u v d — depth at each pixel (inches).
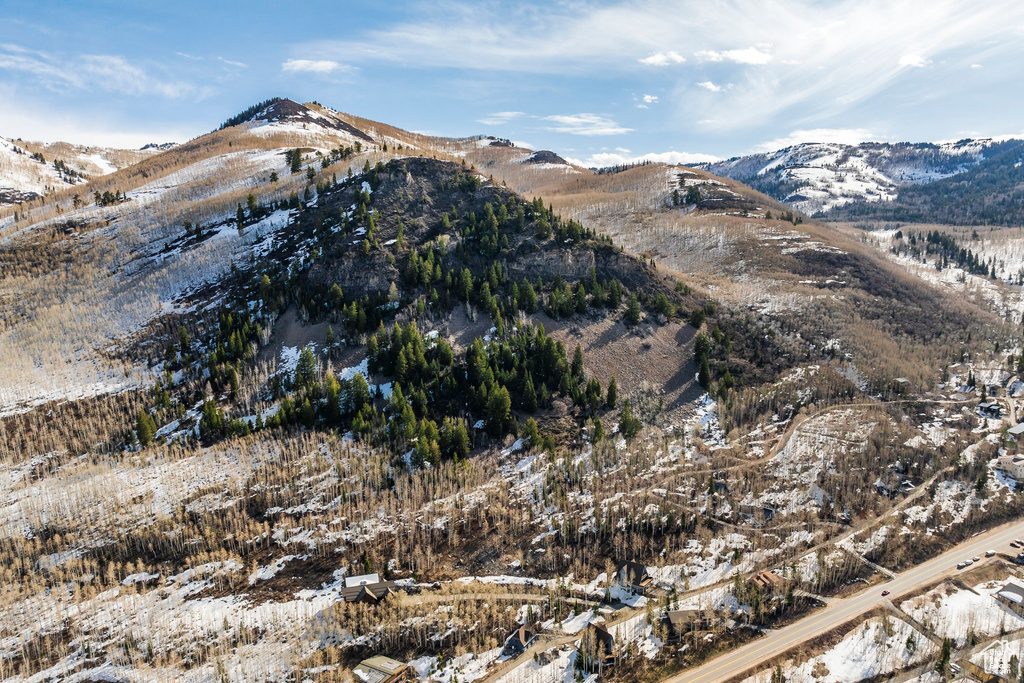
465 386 6107.3
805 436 6107.3
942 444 6200.8
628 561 4660.4
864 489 5506.9
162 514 4845.0
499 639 4035.4
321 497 5078.7
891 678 3732.8
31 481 5231.3
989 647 3954.2
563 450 5708.7
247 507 4987.7
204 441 5610.2
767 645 4003.4
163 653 3836.1
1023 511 5428.2
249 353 6540.4
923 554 4911.4
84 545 4603.8
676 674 3777.1
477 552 4739.2
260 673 3722.9
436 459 5359.3
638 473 5561.0
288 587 4389.8
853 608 4338.1
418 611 4197.8
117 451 5551.2
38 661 3794.3
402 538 4798.2
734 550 4795.8
